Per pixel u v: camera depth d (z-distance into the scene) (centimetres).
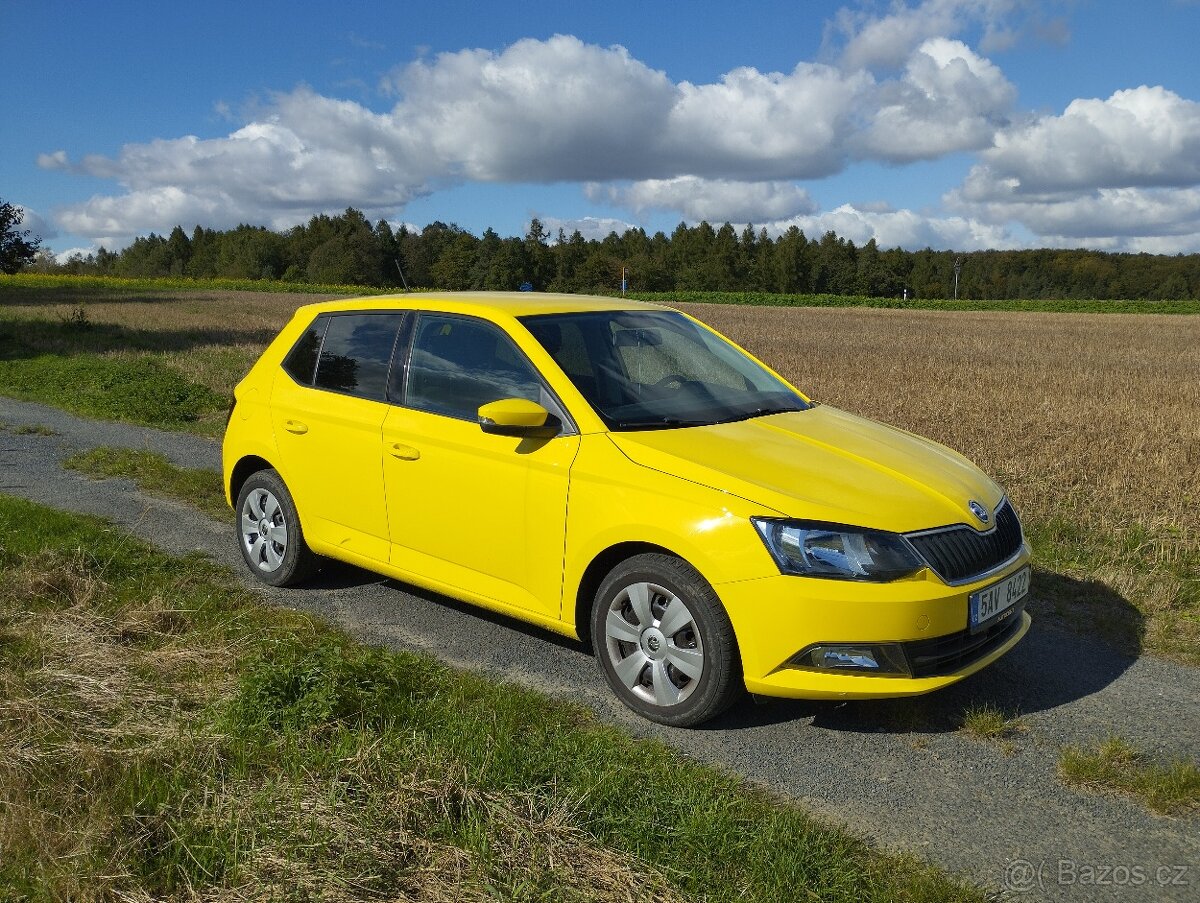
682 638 401
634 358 489
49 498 785
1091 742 397
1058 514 735
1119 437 1089
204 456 978
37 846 288
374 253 13950
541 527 438
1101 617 536
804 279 14662
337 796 313
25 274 9788
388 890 273
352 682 385
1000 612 408
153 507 764
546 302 517
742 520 379
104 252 19325
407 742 349
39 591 515
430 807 311
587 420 434
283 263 15950
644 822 309
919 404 1370
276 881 274
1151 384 1825
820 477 402
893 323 5253
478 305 500
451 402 486
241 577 597
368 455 515
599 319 508
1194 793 354
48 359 1842
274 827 296
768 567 372
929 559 382
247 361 1875
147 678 410
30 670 408
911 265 15612
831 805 346
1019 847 322
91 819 300
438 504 482
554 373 452
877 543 375
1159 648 501
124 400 1266
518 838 296
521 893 271
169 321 3369
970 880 303
